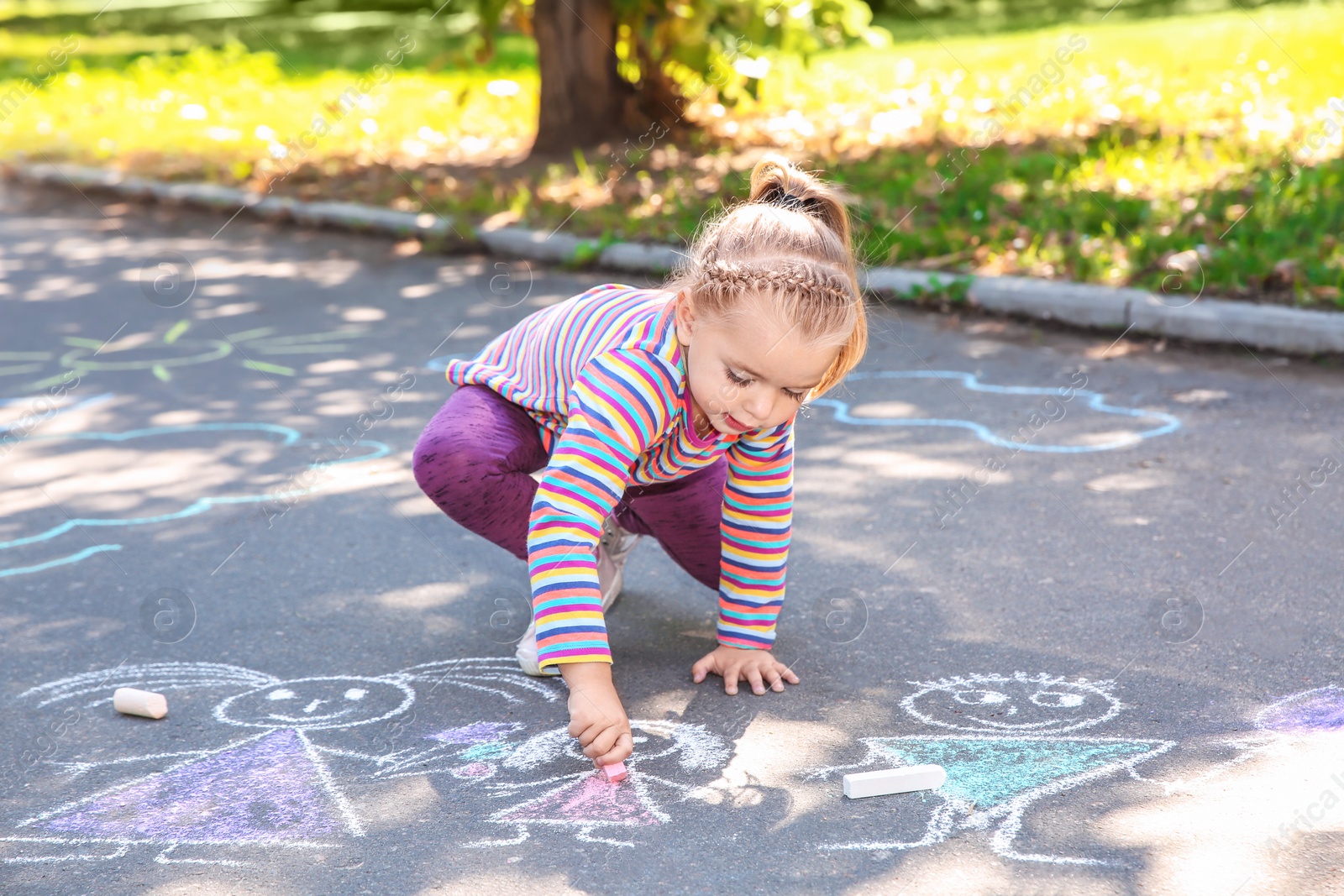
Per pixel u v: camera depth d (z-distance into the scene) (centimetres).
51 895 202
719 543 278
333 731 253
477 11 862
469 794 228
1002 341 510
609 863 205
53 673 282
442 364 525
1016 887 196
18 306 652
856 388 468
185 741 251
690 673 271
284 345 561
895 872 200
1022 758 233
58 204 905
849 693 260
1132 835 208
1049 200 621
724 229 218
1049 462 387
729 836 212
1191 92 834
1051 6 1559
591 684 221
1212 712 246
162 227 820
